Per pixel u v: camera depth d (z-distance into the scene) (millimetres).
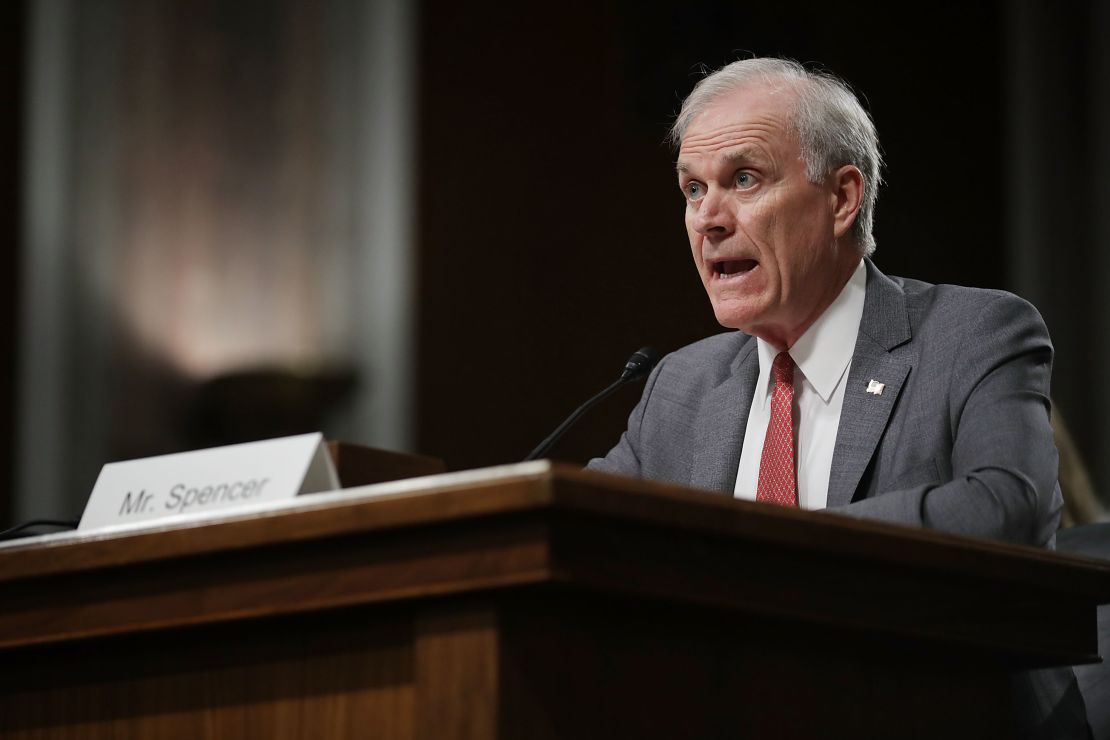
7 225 17406
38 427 17234
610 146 18812
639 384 18281
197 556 3502
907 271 18688
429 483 3232
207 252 18047
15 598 3791
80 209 17688
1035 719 4684
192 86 18188
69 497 17219
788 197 6176
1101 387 17781
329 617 3430
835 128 6266
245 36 18438
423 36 18828
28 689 3906
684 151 6367
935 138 18969
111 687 3768
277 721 3486
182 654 3666
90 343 17547
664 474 6602
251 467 3988
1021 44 18844
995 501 4922
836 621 3633
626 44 18938
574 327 18500
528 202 18781
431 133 18719
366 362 18297
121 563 3578
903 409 5855
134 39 18062
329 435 18062
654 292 18438
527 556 3123
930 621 3848
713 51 18828
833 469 5801
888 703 3934
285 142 18406
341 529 3295
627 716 3377
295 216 18312
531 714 3205
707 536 3398
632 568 3264
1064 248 18266
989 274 18750
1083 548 6508
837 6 19016
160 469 4176
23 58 17688
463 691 3195
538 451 5953
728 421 6422
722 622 3578
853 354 6082
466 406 18328
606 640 3373
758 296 6207
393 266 18453
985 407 5574
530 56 19031
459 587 3189
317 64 18594
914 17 19141
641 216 18625
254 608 3428
